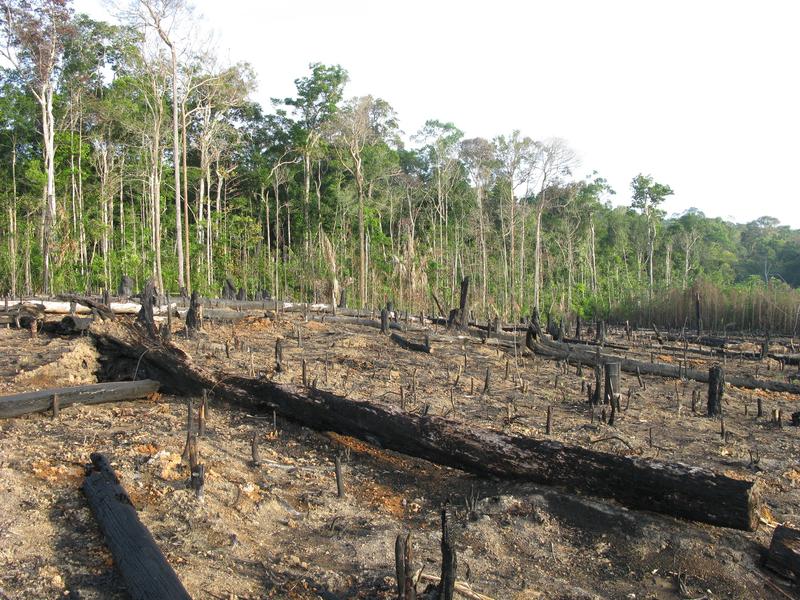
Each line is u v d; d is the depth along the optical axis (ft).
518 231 165.27
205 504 16.85
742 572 15.85
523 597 14.49
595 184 193.98
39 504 15.67
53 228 95.91
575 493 19.08
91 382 29.68
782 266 221.25
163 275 98.73
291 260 126.11
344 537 16.79
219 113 116.88
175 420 24.30
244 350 38.78
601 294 136.05
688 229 213.46
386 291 105.29
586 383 38.22
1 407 22.53
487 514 18.44
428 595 13.43
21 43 98.73
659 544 16.90
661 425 29.01
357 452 23.26
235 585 13.58
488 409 29.43
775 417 30.32
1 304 53.42
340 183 139.13
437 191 164.96
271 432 24.18
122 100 112.68
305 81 139.23
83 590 12.48
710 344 66.18
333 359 38.68
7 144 123.34
